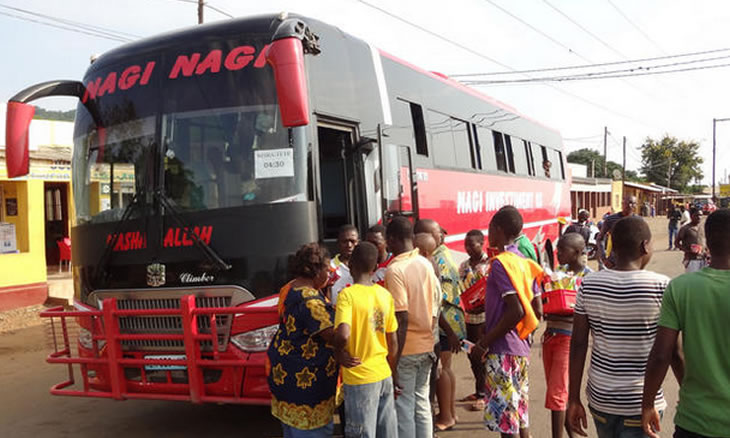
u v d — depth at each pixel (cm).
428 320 439
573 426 329
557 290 474
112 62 596
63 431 598
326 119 574
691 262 828
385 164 684
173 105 551
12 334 1098
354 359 383
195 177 530
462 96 994
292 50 450
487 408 437
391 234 446
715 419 266
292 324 390
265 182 516
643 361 305
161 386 520
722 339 269
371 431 388
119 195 559
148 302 535
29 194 1326
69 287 1380
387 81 726
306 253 396
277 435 572
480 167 1036
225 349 498
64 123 1680
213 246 514
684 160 9319
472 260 611
